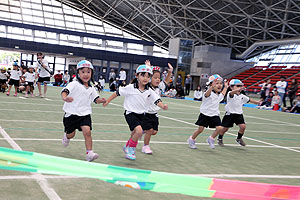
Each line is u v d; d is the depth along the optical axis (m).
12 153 2.32
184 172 3.99
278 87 20.75
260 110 18.95
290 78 40.62
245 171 4.37
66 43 44.31
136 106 4.56
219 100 5.76
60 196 2.73
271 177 4.17
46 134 5.61
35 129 5.98
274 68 46.22
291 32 44.91
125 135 6.34
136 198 2.90
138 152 5.02
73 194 2.81
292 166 5.00
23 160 2.33
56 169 2.34
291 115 16.78
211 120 5.70
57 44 43.94
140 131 4.37
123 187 3.18
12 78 12.80
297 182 4.03
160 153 5.09
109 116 9.21
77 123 4.07
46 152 4.29
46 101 11.90
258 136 8.20
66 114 4.15
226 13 42.12
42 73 13.38
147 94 4.61
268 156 5.68
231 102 6.23
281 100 20.66
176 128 8.14
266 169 4.62
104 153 4.64
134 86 4.57
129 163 4.19
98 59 45.91
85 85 4.13
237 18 44.75
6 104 9.67
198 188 2.53
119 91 4.52
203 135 7.50
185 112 12.98
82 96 4.08
